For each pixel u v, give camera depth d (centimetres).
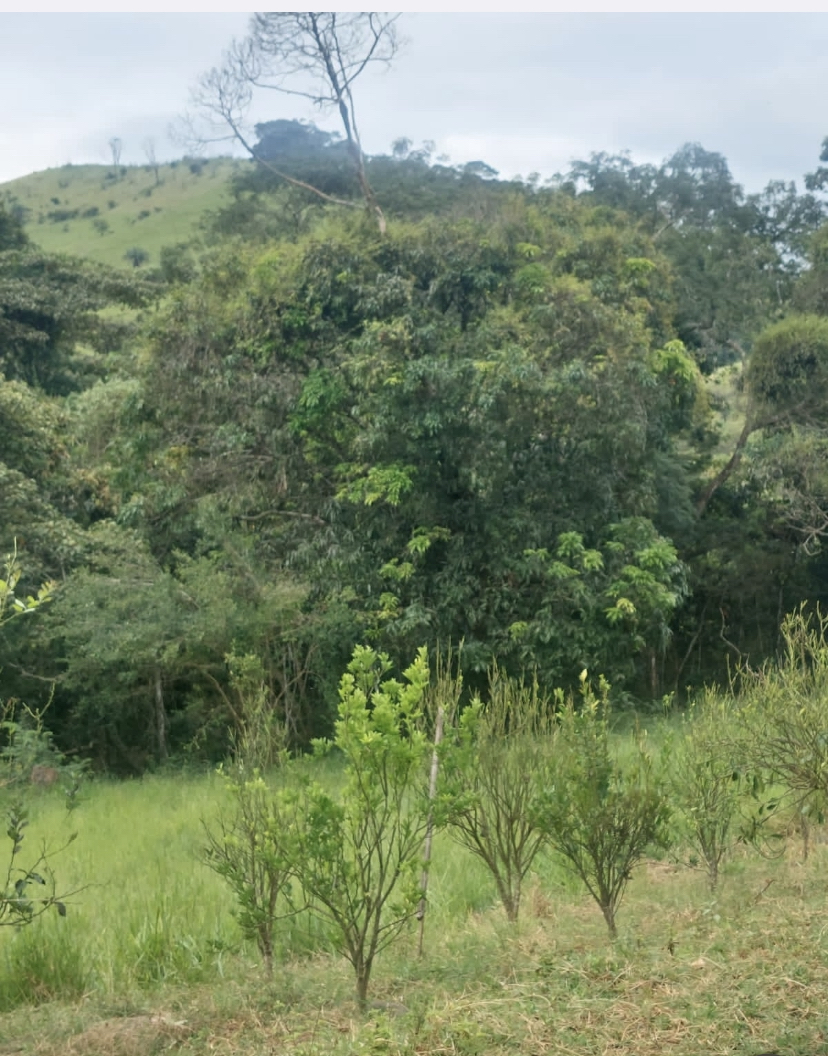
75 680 1844
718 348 2619
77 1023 530
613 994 483
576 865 624
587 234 2139
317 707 1900
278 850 535
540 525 1812
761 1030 429
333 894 529
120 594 1791
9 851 1032
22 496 1895
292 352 1877
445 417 1669
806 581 2530
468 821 676
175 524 1961
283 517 1942
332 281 1862
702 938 566
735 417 2641
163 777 1756
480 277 1867
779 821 941
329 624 1759
